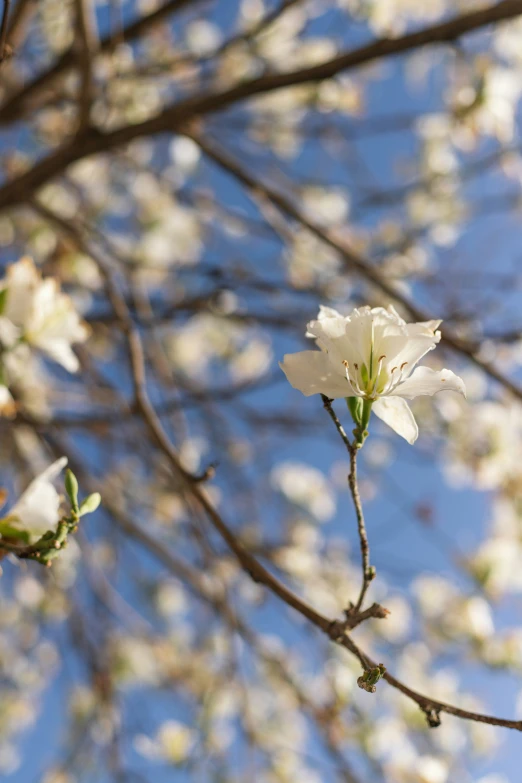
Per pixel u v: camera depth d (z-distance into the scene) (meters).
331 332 1.48
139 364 2.78
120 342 5.01
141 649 5.39
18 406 4.11
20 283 2.14
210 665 5.06
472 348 3.49
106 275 3.50
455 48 3.14
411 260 5.33
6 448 4.73
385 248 5.53
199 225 6.25
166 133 3.81
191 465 4.52
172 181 5.33
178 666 5.09
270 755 4.53
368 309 1.47
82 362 4.76
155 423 2.58
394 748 4.15
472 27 3.02
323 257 5.35
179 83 4.81
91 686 4.80
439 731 4.68
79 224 4.48
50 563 1.44
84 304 5.26
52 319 2.15
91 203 5.91
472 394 5.37
